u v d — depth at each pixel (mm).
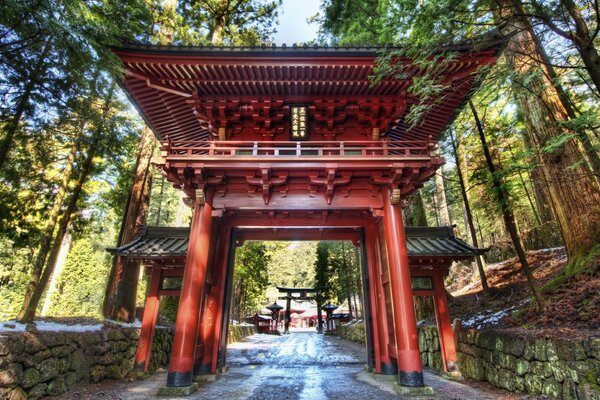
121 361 9305
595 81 5492
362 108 8805
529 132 9781
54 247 8555
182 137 10797
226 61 7527
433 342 11445
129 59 7430
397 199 7984
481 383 8297
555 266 11906
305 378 9070
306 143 8578
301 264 73062
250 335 33062
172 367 6871
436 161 7738
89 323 9523
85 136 9234
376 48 7273
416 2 6551
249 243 31875
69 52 6656
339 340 27469
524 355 6816
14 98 7629
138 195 12898
